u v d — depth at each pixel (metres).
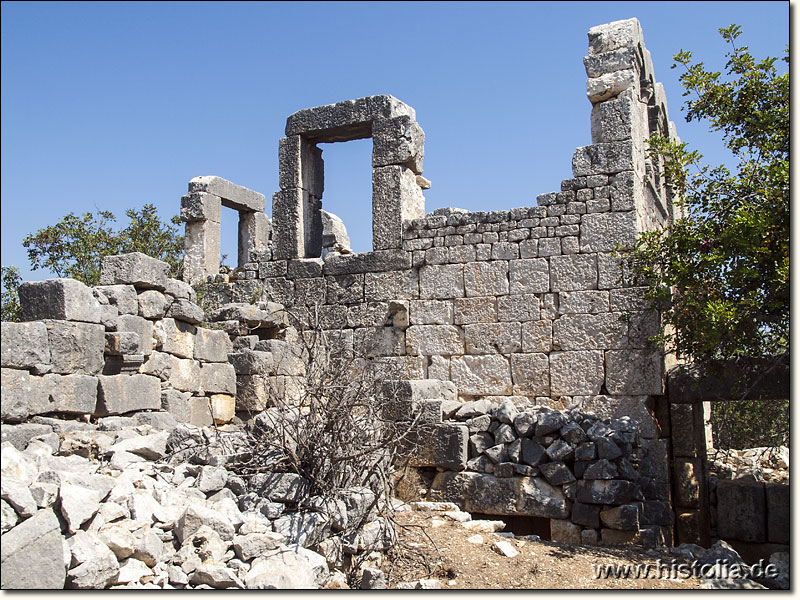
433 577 8.83
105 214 17.00
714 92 12.16
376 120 15.38
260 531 7.88
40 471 7.34
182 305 11.42
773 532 12.40
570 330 13.55
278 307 15.25
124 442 8.73
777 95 11.86
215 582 7.05
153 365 10.62
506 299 14.07
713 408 17.41
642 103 15.45
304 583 7.45
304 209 16.20
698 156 12.05
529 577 8.88
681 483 12.70
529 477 11.24
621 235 13.45
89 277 15.45
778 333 11.44
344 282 15.30
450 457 11.57
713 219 11.81
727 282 11.34
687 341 11.88
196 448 9.02
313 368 10.67
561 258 13.80
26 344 8.57
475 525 10.52
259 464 8.98
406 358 14.59
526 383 13.72
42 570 6.17
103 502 7.30
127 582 6.76
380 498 10.08
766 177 11.48
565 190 13.95
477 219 14.49
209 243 17.66
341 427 9.23
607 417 12.98
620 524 10.70
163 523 7.46
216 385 12.30
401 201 15.09
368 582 8.05
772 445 16.41
